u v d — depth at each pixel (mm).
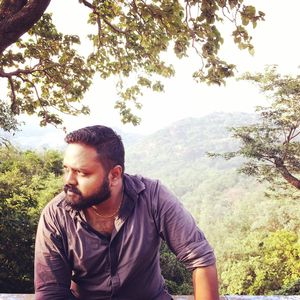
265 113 18578
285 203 42219
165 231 1616
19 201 12883
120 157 1517
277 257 25297
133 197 1585
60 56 9266
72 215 1584
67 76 9656
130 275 1623
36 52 9195
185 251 1594
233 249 36406
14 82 9625
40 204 16234
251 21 6113
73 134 1483
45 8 5105
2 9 5191
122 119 10328
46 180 21719
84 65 9367
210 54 6660
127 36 8234
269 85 17875
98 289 1666
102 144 1471
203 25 6508
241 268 27016
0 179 15852
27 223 11977
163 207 1603
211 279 1590
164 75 8812
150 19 7375
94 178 1465
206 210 112438
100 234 1593
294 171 19609
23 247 11906
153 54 8250
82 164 1449
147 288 1701
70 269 1661
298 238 25688
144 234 1595
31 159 24516
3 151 22266
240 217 71688
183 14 6801
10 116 14188
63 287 1633
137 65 9297
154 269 1709
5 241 11617
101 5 8008
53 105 10094
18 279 11969
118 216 1571
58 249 1616
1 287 11672
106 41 8914
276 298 2535
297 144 18109
